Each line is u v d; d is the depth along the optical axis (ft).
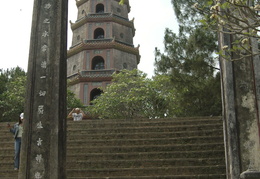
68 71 122.11
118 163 38.68
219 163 37.83
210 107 67.82
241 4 19.80
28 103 24.43
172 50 66.59
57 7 26.81
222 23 21.09
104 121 50.37
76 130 47.11
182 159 38.24
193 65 64.13
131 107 92.89
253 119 26.21
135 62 122.62
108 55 118.01
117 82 107.34
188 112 77.00
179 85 66.85
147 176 34.99
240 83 27.25
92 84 115.03
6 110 102.47
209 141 42.47
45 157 23.18
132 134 45.09
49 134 23.65
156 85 91.50
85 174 36.88
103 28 123.65
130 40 126.31
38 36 26.09
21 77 107.96
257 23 20.08
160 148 41.37
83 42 119.14
